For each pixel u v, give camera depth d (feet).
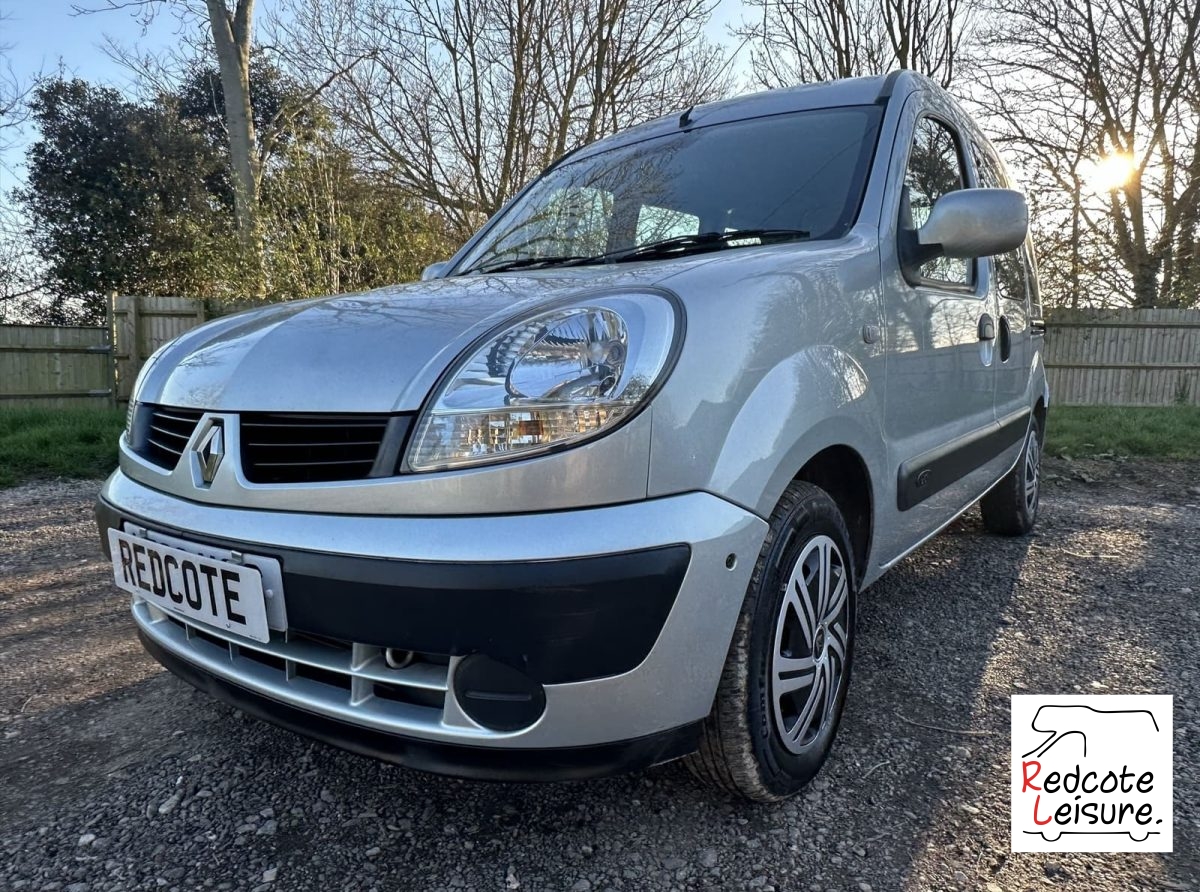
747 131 8.36
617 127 36.22
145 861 5.11
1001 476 11.18
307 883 4.90
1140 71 48.08
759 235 7.13
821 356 5.60
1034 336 12.32
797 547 5.38
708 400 4.65
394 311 5.42
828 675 5.91
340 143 36.24
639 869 5.00
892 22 36.45
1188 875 4.94
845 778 5.99
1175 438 23.13
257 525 4.69
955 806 5.65
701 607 4.52
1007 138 48.49
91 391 31.91
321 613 4.43
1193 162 47.11
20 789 5.94
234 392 5.10
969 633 8.86
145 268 53.52
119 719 7.02
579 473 4.25
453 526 4.22
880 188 7.18
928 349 7.43
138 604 6.12
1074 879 4.90
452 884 4.88
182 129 57.16
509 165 35.55
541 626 4.11
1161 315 40.29
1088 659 8.14
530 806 5.67
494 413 4.31
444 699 4.50
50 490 17.15
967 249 6.84
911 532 7.64
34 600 10.21
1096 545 12.65
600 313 4.64
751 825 5.42
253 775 6.11
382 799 5.78
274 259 33.65
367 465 4.48
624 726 4.43
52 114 54.44
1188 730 6.70
